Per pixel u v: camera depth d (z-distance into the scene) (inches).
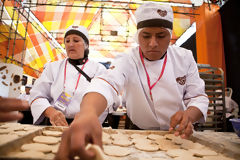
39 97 60.9
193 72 49.5
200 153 30.3
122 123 206.8
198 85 47.6
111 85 36.0
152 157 29.5
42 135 37.8
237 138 37.6
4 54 106.7
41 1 160.7
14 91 89.0
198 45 207.6
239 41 179.8
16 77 90.3
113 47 259.1
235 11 181.8
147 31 39.1
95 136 19.5
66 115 64.0
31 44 184.1
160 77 46.9
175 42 245.9
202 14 201.3
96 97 29.5
